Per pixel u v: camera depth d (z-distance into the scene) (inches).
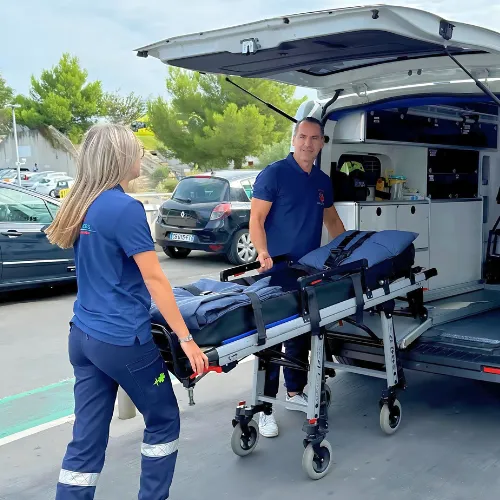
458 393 185.9
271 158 1098.1
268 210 158.4
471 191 232.8
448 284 222.2
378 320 179.5
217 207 410.9
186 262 443.8
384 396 153.6
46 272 316.8
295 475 138.0
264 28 121.7
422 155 211.8
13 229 304.3
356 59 146.6
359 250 147.9
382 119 180.9
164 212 434.9
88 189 105.7
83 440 106.3
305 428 133.6
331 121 177.5
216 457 147.6
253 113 1127.6
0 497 132.1
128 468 143.6
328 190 166.6
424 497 127.3
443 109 202.2
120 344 102.6
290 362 140.2
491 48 125.2
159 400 108.6
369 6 106.2
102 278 104.0
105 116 2004.2
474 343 159.0
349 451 148.9
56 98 1866.4
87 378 107.6
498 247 237.6
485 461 142.6
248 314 117.6
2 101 2000.5
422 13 109.9
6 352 233.6
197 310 110.3
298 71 167.0
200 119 1198.9
